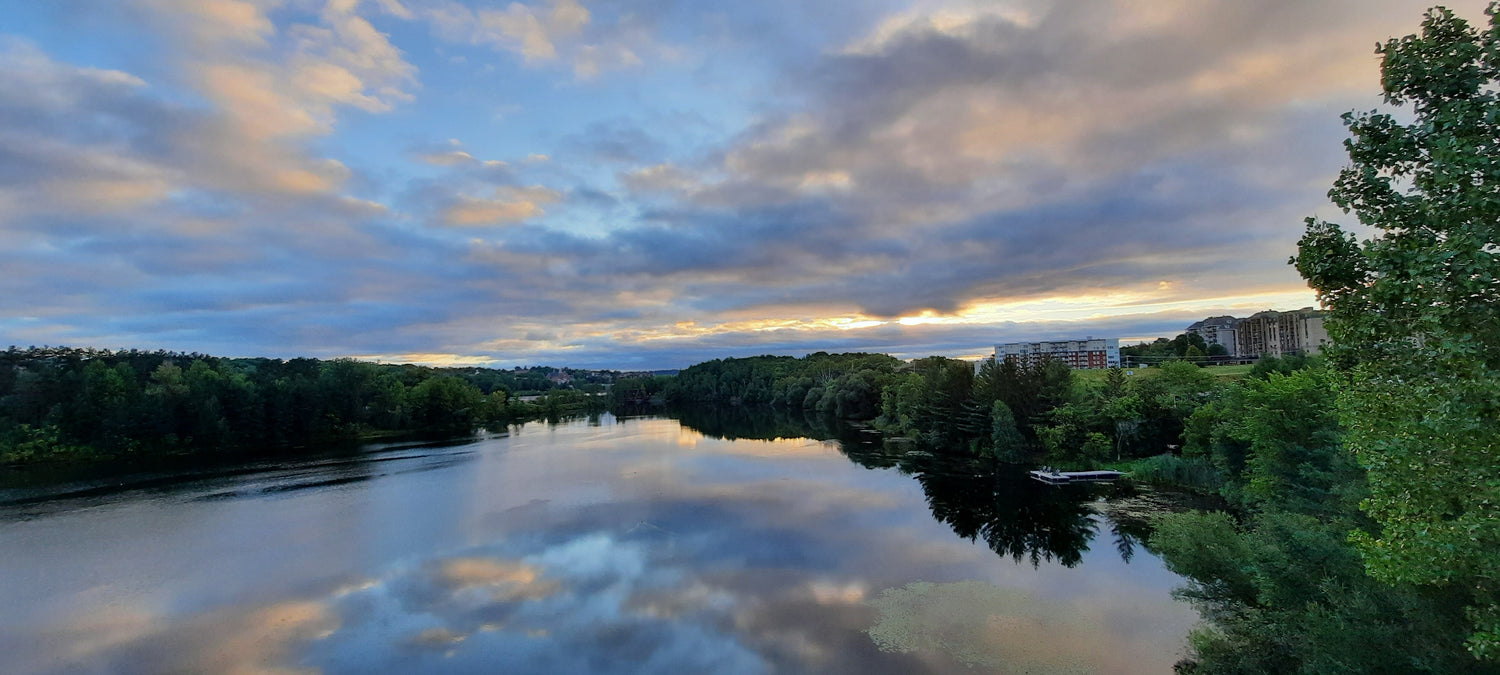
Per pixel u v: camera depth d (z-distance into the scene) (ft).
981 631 82.07
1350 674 47.32
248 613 91.81
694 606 91.86
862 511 146.51
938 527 131.64
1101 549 114.01
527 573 106.42
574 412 543.39
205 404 276.00
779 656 77.15
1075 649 77.10
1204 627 79.92
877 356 556.51
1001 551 114.11
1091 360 561.84
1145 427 197.16
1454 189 30.53
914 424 287.48
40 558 117.29
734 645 80.07
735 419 438.40
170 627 87.92
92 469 224.53
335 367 362.74
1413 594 46.83
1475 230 28.68
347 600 96.07
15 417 245.04
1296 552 57.16
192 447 277.64
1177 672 71.31
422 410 379.35
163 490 182.50
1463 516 32.96
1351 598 50.67
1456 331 30.37
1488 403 29.78
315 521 142.92
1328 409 84.79
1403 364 33.47
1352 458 68.64
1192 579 76.84
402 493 174.29
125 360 323.16
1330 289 36.60
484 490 176.86
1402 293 31.14
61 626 88.79
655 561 111.45
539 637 83.10
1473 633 40.27
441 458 246.88
